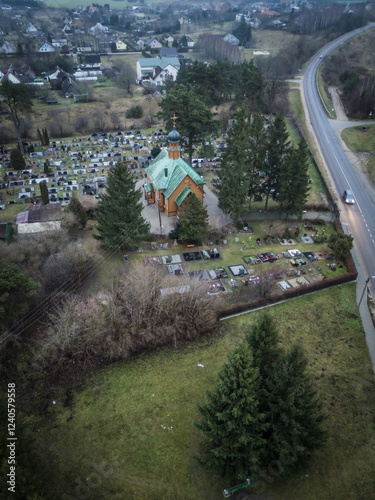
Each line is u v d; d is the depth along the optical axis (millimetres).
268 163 77625
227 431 35188
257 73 118188
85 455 39750
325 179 99438
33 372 48406
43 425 42562
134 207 65375
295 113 142125
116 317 50938
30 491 30469
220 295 59312
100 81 190250
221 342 53531
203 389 46781
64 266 58250
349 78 167625
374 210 87312
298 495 36969
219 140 120625
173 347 52688
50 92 174875
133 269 63969
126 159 107375
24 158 108125
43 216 73125
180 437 41562
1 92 105312
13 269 48812
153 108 150375
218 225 76938
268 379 36938
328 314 58625
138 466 38875
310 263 69500
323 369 49562
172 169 77625
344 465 39281
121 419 43281
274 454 36750
